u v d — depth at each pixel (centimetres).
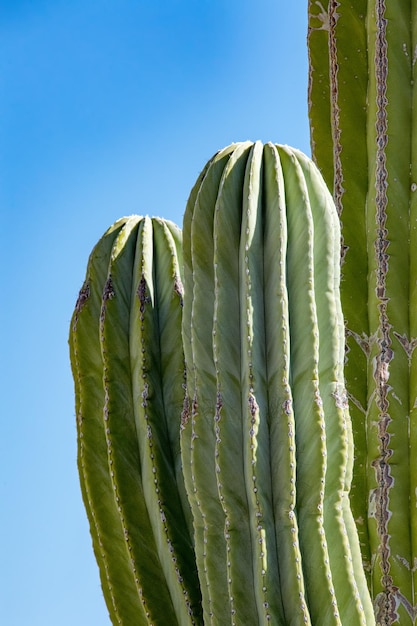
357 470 479
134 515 428
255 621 368
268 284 383
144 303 443
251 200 388
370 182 491
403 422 466
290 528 364
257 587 363
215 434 382
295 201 392
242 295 383
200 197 401
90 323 454
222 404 378
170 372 441
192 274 405
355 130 504
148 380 435
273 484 369
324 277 394
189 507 426
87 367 451
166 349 444
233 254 392
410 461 463
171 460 433
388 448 464
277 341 376
